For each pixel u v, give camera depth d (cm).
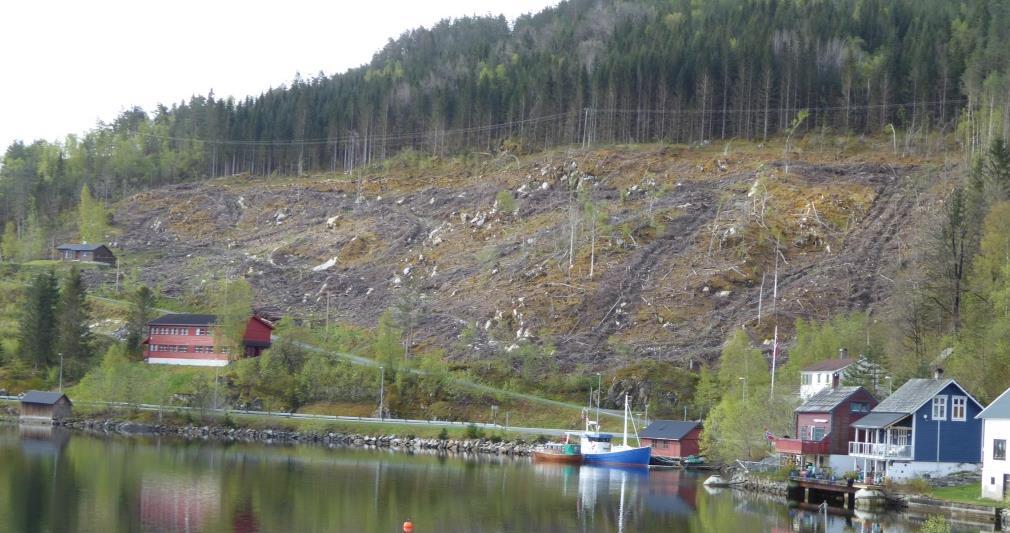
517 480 11956
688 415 17112
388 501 9812
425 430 16850
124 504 9112
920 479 9688
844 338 15625
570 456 14788
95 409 18475
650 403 17438
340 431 17012
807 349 15700
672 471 13962
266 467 12269
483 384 18825
